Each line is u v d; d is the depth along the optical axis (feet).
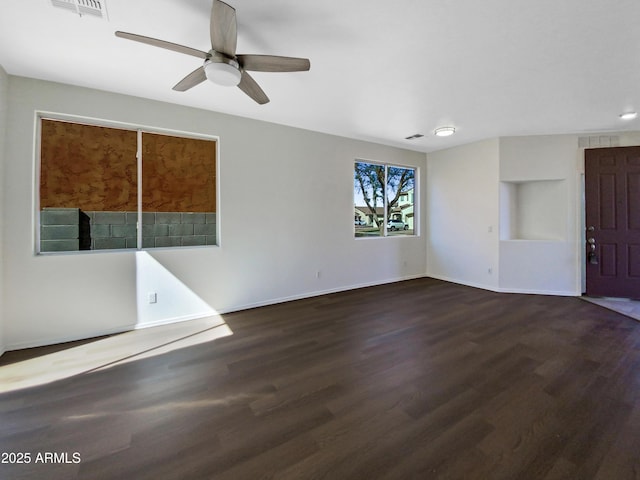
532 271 15.23
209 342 9.48
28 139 9.04
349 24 6.55
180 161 13.02
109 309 10.23
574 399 6.37
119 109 10.22
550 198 15.31
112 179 11.66
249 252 12.89
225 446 5.10
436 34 6.89
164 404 6.29
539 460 4.76
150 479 4.45
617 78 8.93
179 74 8.89
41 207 10.02
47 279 9.35
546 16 6.22
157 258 11.00
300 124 13.53
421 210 19.25
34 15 6.26
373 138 15.87
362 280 16.72
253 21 6.42
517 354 8.48
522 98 10.43
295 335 10.00
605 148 14.10
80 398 6.51
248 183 12.77
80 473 4.56
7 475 4.53
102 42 7.29
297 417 5.84
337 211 15.56
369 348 8.96
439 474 4.50
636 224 13.74
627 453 4.89
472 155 16.65
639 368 7.65
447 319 11.45
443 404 6.23
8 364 8.06
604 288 14.32
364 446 5.08
